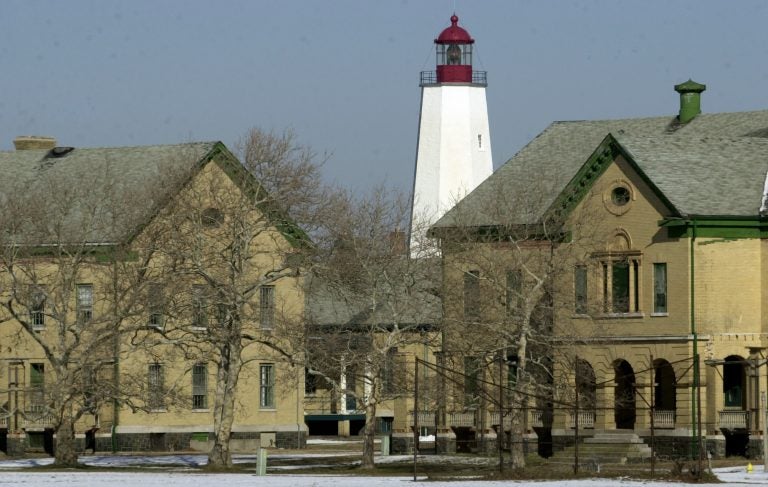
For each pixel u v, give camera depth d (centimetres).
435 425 11112
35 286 10356
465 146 16988
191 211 10425
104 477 9512
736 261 10638
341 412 14638
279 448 13038
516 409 9494
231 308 10300
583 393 10556
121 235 10819
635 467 9931
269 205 10481
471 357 10325
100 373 10819
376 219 10456
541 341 10112
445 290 10431
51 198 11669
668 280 10650
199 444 12575
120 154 12800
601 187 10950
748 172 10894
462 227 10731
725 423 10544
